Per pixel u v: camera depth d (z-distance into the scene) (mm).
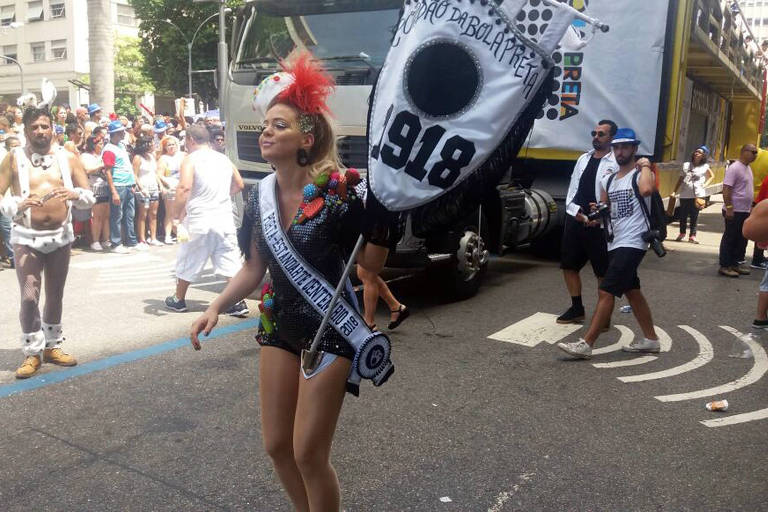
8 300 6926
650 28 7953
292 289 2422
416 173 2301
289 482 2621
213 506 3141
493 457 3688
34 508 3086
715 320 6695
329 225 2369
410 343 5688
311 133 2420
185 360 5098
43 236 4629
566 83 8312
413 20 2350
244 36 7410
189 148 6473
